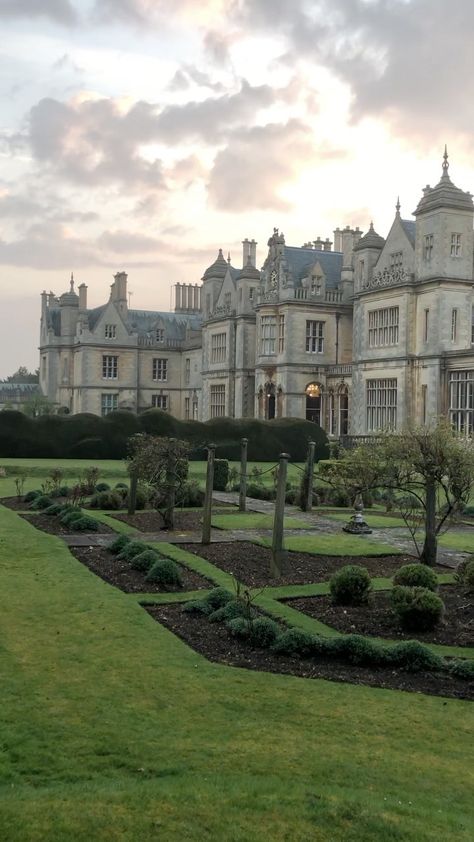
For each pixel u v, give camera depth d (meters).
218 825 6.89
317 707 9.68
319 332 60.53
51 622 12.77
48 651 11.36
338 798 7.45
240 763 8.15
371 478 20.03
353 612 14.13
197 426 47.06
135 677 10.42
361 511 23.55
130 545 18.11
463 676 10.88
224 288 71.00
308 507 28.42
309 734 8.92
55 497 29.47
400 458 18.53
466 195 46.53
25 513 24.84
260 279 63.59
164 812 7.06
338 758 8.37
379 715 9.53
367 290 52.16
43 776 7.74
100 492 28.50
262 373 61.91
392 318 50.47
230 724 9.09
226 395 68.88
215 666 10.98
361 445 22.16
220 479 34.56
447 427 18.45
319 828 6.92
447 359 45.66
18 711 9.21
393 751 8.60
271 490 32.53
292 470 44.03
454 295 46.47
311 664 11.30
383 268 52.06
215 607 13.80
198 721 9.13
